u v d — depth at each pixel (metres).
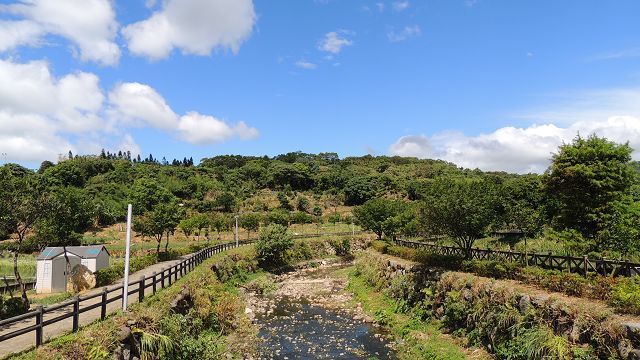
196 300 23.66
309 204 106.19
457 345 19.02
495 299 17.97
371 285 35.12
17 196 19.42
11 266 37.56
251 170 131.75
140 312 15.86
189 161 169.25
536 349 14.09
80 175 100.88
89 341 12.62
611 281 14.96
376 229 56.50
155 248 53.12
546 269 19.36
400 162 168.88
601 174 22.52
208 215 80.12
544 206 36.00
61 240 29.33
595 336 12.83
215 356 18.11
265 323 26.39
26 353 11.83
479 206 24.36
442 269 25.33
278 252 51.28
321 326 25.53
